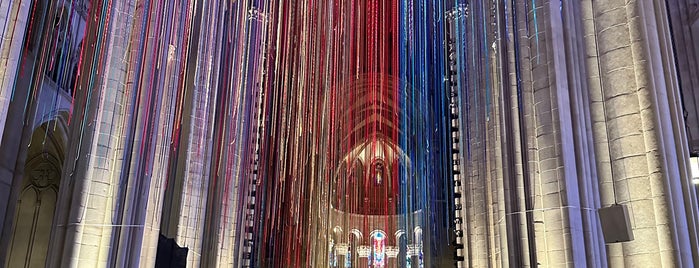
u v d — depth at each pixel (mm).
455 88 16453
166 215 12125
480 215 12461
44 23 12094
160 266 10453
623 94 5848
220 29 14406
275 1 19984
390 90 26641
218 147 15227
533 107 8578
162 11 10008
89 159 8625
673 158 5453
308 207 23984
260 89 18047
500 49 10117
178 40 10820
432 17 22812
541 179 8031
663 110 5617
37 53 11859
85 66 9273
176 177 12430
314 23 23141
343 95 26406
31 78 11562
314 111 24172
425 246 23297
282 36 21594
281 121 22375
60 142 15219
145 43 9602
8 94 6508
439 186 23812
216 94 14039
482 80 12656
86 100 9031
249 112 17031
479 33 12945
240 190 16078
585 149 7820
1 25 6473
